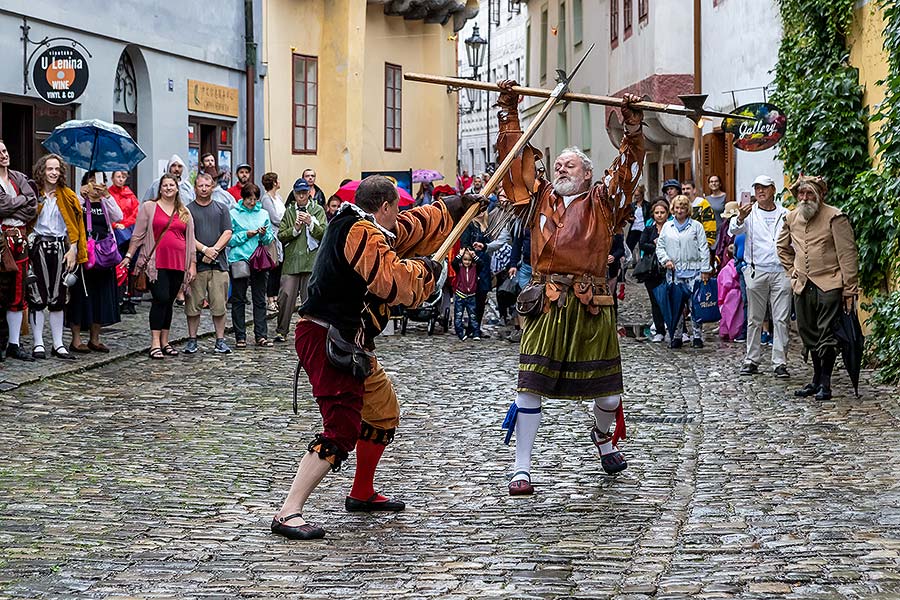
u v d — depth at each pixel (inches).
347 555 253.3
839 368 517.7
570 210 312.3
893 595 216.7
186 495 305.9
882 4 519.8
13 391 444.5
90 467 334.6
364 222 267.6
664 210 635.5
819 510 285.6
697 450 360.5
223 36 908.6
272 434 387.2
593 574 236.1
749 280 512.1
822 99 595.5
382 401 286.7
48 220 508.7
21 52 644.1
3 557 248.2
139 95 796.0
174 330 641.6
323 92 1077.8
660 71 1016.9
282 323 626.2
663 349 622.8
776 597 217.5
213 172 705.6
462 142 2637.8
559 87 317.1
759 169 786.8
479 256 672.4
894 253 518.9
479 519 284.8
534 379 308.8
